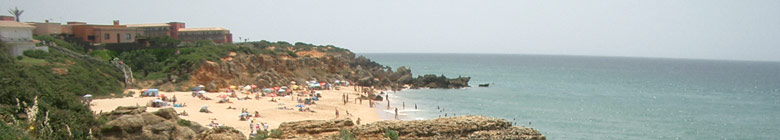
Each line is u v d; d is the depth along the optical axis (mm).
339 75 122188
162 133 36500
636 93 123562
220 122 57531
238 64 100188
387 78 124625
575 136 62312
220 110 67250
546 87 134750
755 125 73250
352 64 146750
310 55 130625
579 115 79312
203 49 105688
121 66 90375
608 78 193625
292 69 112938
